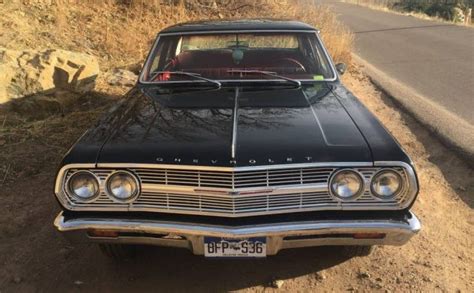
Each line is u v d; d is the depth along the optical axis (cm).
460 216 416
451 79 934
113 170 274
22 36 782
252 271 335
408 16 2305
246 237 267
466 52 1253
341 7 2767
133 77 740
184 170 268
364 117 321
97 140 293
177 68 418
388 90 841
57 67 616
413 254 354
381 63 1112
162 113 330
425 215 413
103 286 322
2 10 829
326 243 282
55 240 371
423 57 1183
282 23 436
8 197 430
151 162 270
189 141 283
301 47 423
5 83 576
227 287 319
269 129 296
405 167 271
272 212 271
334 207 275
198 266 341
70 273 335
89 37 888
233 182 263
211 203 270
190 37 420
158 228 271
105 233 282
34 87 591
